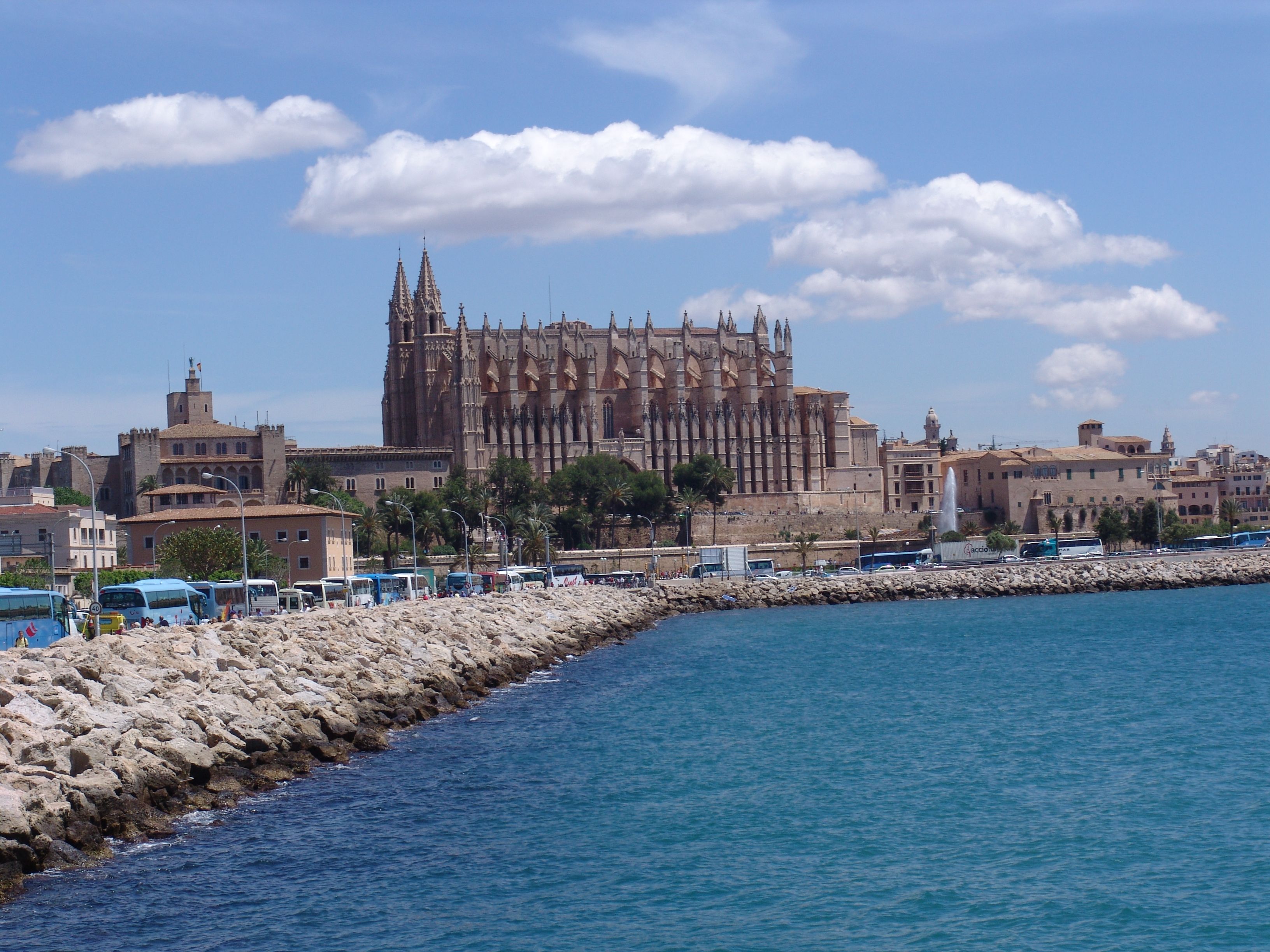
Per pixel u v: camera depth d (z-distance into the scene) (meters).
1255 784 56.16
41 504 179.88
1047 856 46.03
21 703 49.28
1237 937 38.19
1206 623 138.12
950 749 65.06
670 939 38.28
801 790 55.84
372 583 144.12
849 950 37.59
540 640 110.25
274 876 42.72
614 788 56.09
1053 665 102.06
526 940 38.12
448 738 67.12
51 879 41.00
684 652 115.88
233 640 69.56
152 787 47.59
